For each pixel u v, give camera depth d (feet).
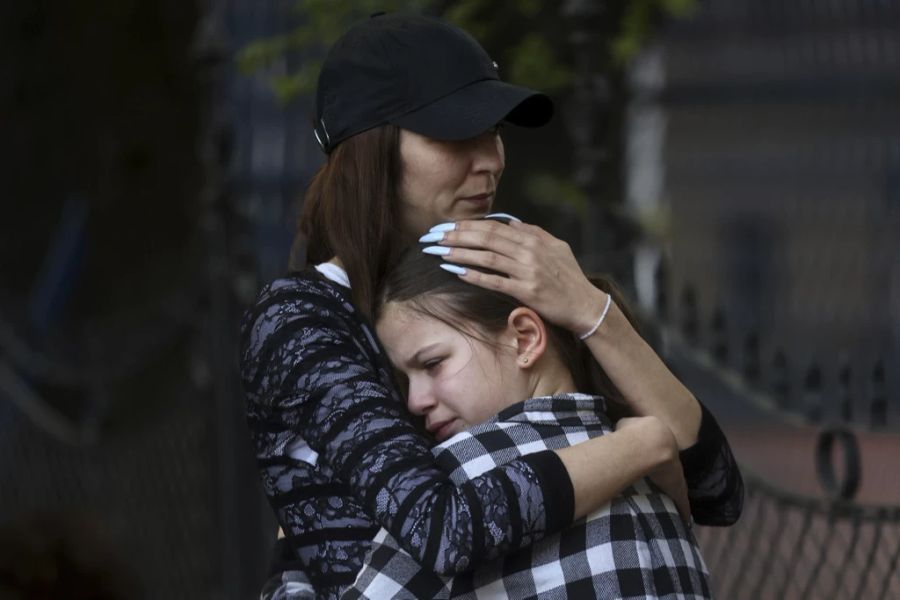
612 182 57.21
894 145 124.06
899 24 123.54
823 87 125.49
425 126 19.12
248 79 74.08
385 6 55.31
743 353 34.55
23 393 57.62
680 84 127.65
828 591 29.66
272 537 41.60
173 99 96.22
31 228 98.73
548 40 54.54
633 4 56.39
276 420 18.44
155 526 49.42
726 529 35.73
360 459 17.43
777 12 125.90
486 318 18.34
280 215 74.28
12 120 99.30
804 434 49.78
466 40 19.80
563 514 16.96
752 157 128.77
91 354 56.85
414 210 19.48
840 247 124.88
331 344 18.35
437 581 17.13
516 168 56.34
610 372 18.81
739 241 128.77
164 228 95.55
